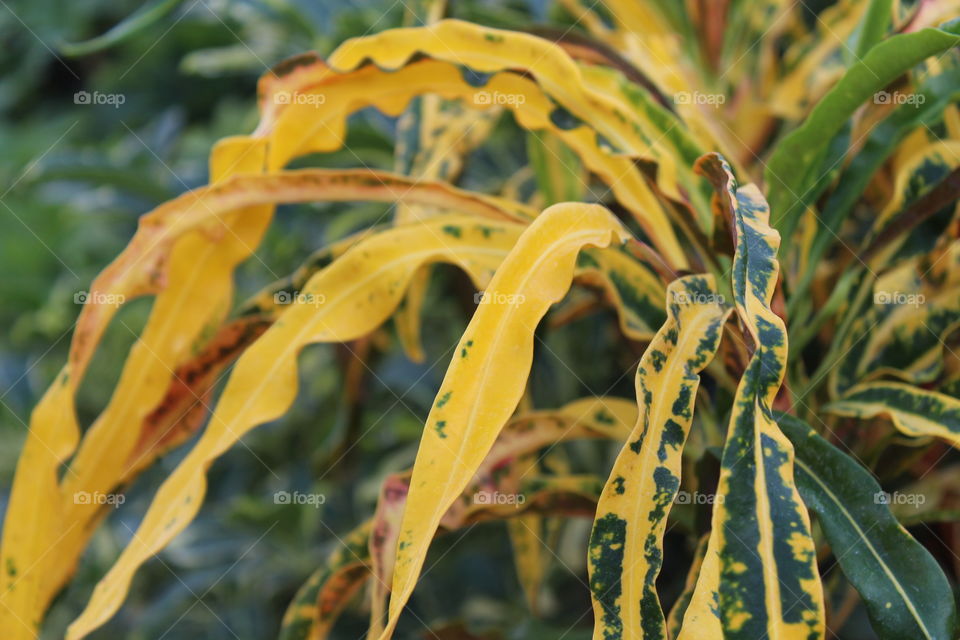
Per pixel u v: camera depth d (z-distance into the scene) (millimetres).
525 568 943
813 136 757
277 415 752
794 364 804
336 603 803
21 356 1837
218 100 2053
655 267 718
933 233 831
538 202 1017
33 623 775
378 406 1396
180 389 834
